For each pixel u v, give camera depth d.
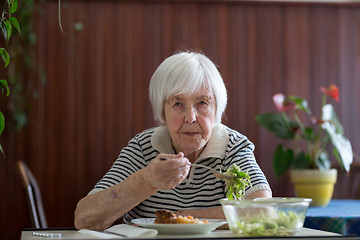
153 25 4.25
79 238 1.24
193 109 1.65
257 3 4.32
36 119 4.17
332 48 4.38
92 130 4.21
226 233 1.35
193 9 4.28
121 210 1.45
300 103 3.33
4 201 4.12
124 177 1.71
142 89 4.23
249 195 1.63
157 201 1.73
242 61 4.30
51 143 4.18
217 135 1.79
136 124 4.23
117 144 4.21
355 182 3.73
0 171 4.12
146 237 1.20
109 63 4.21
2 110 4.09
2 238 4.12
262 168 4.28
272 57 4.33
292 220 1.19
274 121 3.38
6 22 1.58
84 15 4.20
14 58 4.05
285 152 3.34
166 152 1.78
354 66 4.39
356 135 4.36
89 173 4.20
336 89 3.33
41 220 2.40
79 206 1.48
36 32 4.14
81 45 4.20
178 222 1.35
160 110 1.73
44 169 4.17
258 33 4.32
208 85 1.66
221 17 4.30
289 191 4.27
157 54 4.25
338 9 4.39
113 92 4.22
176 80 1.64
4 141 4.12
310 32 4.36
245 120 4.29
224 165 1.75
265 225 1.19
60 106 4.18
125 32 4.23
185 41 4.27
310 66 4.36
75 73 4.19
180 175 1.35
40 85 4.16
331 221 2.13
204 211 1.62
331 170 3.01
